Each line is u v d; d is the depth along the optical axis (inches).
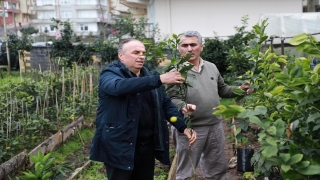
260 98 134.6
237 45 511.2
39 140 263.0
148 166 140.4
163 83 114.0
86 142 283.0
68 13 2233.0
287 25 529.7
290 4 676.1
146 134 134.4
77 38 673.0
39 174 108.0
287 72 89.5
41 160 110.0
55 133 275.7
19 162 210.2
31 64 697.0
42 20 2260.1
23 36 729.0
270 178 126.9
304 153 81.4
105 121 126.8
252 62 147.5
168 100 144.4
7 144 231.8
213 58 520.7
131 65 131.3
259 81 144.8
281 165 69.3
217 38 538.3
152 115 135.7
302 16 538.0
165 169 222.7
